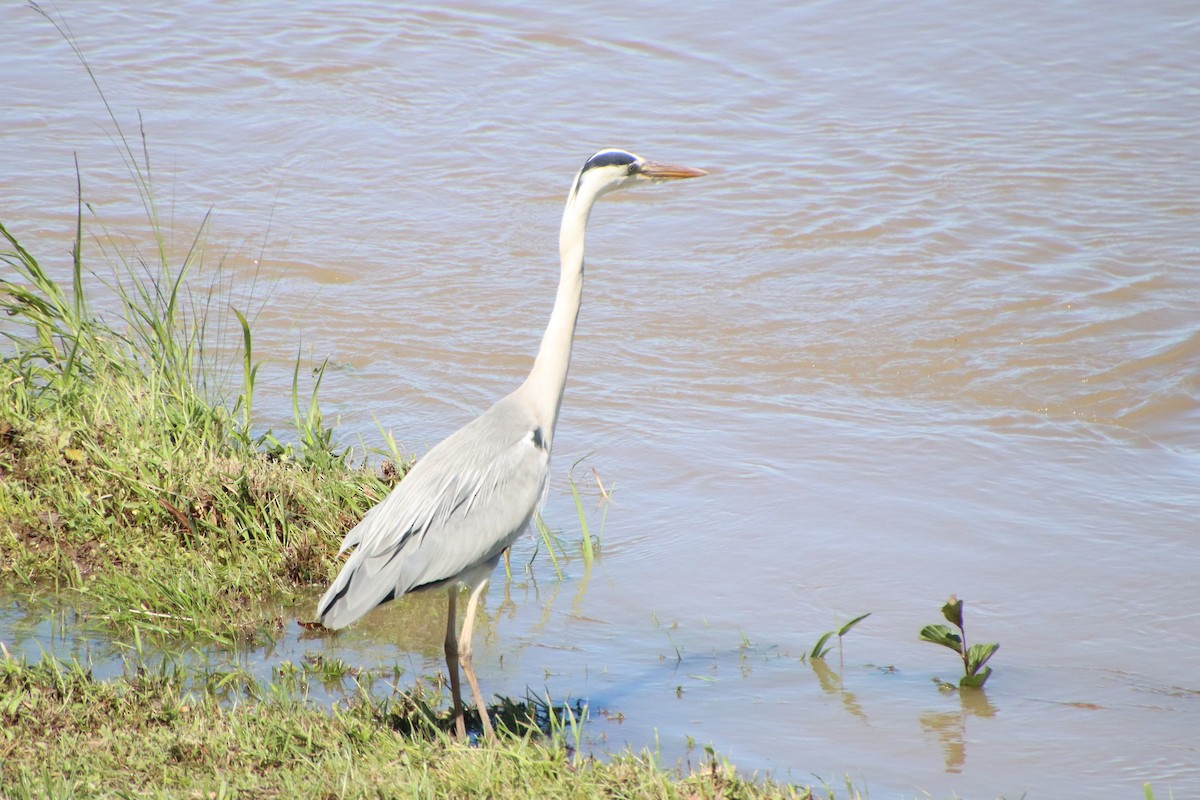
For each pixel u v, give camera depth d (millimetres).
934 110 22641
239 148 21516
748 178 20188
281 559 9977
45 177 19953
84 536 10203
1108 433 12992
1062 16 26359
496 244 18281
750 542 10977
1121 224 18062
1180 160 20250
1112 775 7520
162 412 11281
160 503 10234
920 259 17297
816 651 9102
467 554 7957
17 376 11648
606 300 16562
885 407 13766
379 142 21812
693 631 9609
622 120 22562
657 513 11609
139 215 18734
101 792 6699
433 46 25734
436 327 15781
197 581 9586
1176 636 9281
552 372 8805
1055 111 22406
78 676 7984
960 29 26000
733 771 6992
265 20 26969
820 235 18203
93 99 23203
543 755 7297
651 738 7996
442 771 7117
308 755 7305
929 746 7895
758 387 14305
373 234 18516
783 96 23438
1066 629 9430
